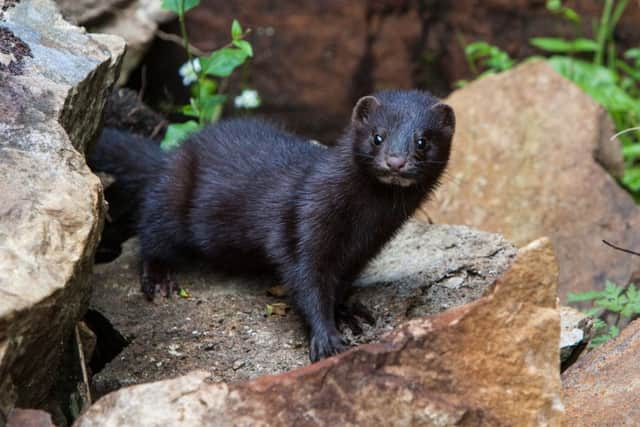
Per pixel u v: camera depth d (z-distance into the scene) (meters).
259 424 6.86
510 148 16.73
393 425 7.05
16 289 6.71
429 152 10.34
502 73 17.72
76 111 9.11
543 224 15.82
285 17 20.41
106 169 12.95
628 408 7.97
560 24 21.62
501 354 7.31
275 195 10.95
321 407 6.98
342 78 20.58
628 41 21.78
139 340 9.98
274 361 9.79
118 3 15.69
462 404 7.15
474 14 21.34
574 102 17.16
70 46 9.63
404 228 12.05
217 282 11.46
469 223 15.96
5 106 8.33
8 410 6.82
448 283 10.95
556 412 7.30
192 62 13.82
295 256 10.50
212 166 11.69
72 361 8.61
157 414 6.84
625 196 15.99
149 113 15.02
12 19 9.71
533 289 7.39
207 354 9.82
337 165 10.41
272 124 12.91
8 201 7.34
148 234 11.75
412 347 7.22
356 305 10.66
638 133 19.41
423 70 21.14
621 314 11.48
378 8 20.75
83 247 7.32
